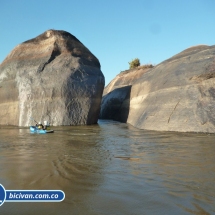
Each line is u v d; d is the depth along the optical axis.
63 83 18.52
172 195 4.36
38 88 18.67
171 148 8.31
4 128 16.47
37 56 20.27
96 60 22.08
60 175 5.56
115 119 24.48
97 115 20.06
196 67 13.49
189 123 12.02
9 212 3.89
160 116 13.74
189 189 4.61
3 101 20.38
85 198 4.32
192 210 3.80
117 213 3.78
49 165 6.41
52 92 18.47
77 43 21.69
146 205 4.01
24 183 5.07
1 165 6.44
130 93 21.80
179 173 5.57
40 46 20.83
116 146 9.06
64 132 13.73
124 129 14.76
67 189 4.73
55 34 20.97
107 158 7.15
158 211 3.80
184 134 11.21
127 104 21.66
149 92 16.62
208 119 11.61
